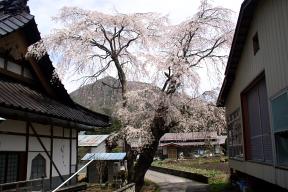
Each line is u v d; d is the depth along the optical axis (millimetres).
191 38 17531
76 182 12562
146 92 16641
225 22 17875
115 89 19109
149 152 17078
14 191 8055
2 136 8375
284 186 7023
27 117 8406
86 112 12727
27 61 10836
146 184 20594
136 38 17969
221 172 22203
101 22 17344
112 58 17969
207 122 17656
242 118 11359
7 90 8781
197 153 52375
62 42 16484
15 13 10180
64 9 17688
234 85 12914
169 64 16250
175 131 17547
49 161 10578
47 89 11695
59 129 11430
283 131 6859
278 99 7137
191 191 15477
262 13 8203
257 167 9578
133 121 16797
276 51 7223
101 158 20312
